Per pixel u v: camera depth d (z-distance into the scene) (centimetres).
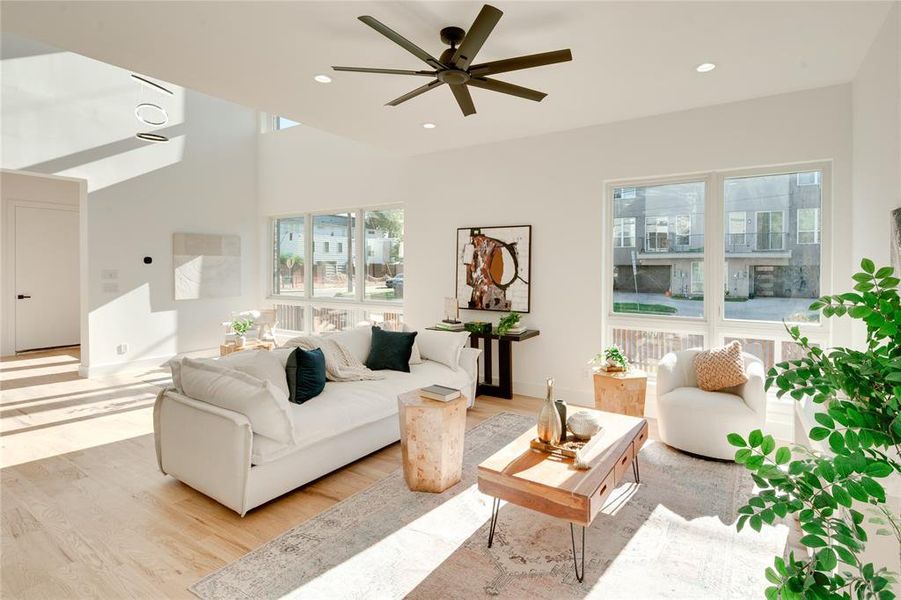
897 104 256
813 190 391
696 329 438
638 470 323
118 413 458
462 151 561
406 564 229
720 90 380
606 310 485
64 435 400
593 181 476
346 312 698
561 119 454
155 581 215
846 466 96
